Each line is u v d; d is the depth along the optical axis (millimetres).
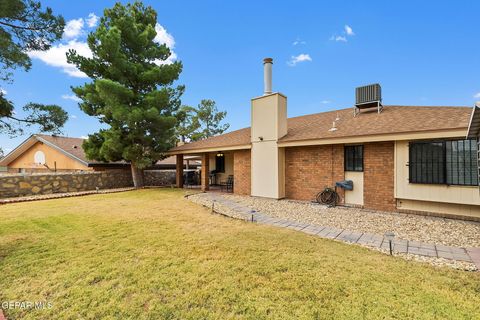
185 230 5230
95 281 3006
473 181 5793
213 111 29188
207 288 2830
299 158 9438
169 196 10734
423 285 2863
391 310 2396
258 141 10242
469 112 6570
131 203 8805
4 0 4219
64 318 2326
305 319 2285
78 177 12406
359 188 7914
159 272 3227
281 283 2930
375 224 5852
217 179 16016
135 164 12938
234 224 5789
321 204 8469
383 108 9656
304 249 4062
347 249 4086
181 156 14766
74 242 4414
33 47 5207
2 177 9734
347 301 2557
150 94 12227
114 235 4848
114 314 2377
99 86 10648
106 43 10984
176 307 2486
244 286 2869
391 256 3793
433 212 6629
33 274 3178
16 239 4590
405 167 6836
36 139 16547
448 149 6148
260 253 3879
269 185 9867
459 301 2537
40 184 10922
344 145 8227
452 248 4207
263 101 10109
